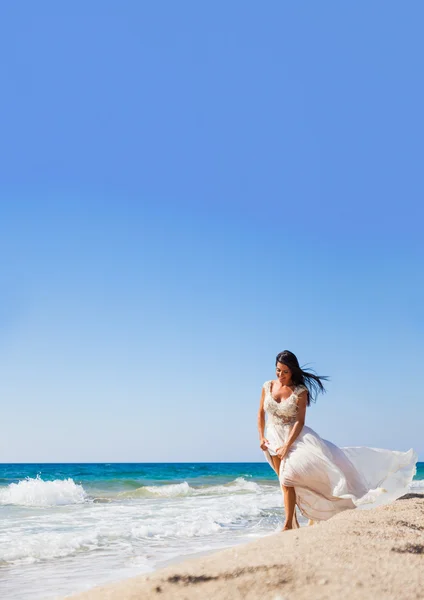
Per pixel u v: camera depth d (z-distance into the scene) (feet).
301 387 22.17
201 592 11.64
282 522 37.70
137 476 118.73
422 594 11.04
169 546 27.53
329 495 21.65
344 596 10.94
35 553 25.29
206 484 93.09
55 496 56.65
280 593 11.24
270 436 22.85
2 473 152.66
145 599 11.52
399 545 14.90
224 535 31.37
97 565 22.89
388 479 22.94
